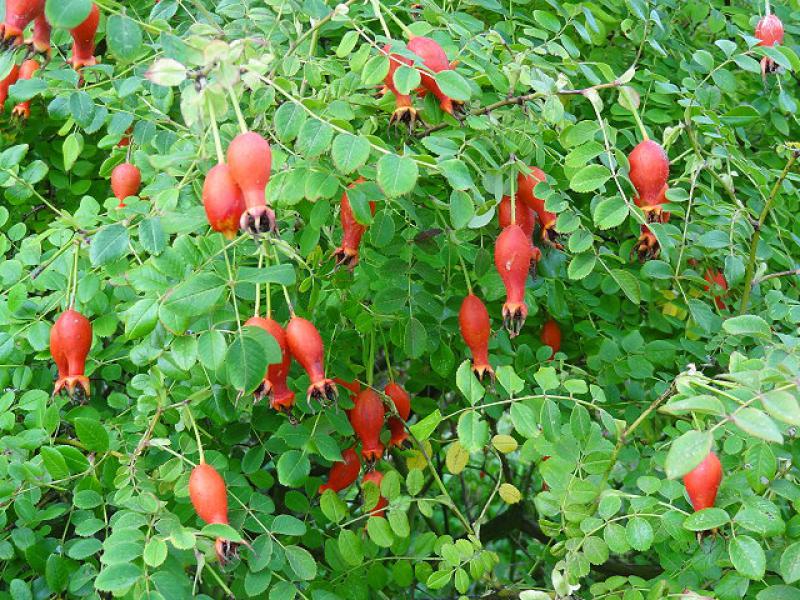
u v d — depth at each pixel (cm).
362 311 63
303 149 48
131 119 63
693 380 46
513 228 55
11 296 58
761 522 47
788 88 86
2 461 56
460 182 50
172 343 49
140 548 48
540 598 53
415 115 54
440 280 63
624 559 83
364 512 62
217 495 49
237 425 61
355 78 59
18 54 51
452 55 59
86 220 58
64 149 69
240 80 47
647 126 79
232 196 44
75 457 56
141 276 50
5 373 60
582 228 56
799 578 46
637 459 63
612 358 68
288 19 67
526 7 79
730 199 77
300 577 54
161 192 52
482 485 115
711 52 86
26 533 56
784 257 70
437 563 62
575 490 53
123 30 49
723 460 56
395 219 62
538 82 58
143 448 54
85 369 62
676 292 73
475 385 52
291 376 59
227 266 49
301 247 57
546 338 74
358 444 62
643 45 79
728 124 73
